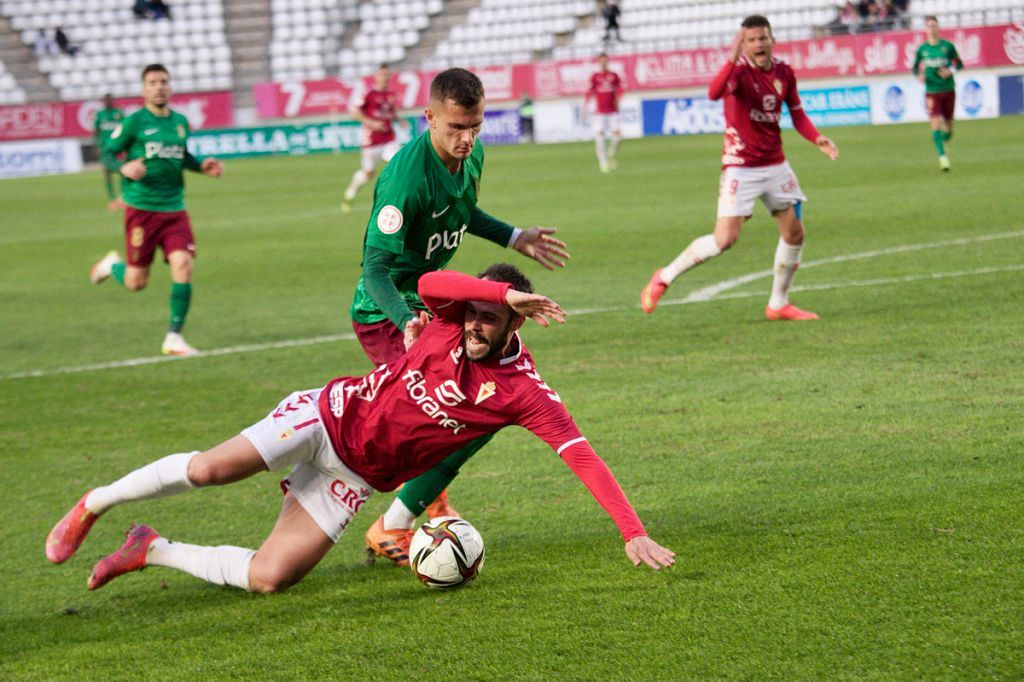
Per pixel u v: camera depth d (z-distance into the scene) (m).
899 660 7.20
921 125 62.00
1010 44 63.97
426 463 8.84
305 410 8.80
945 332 16.62
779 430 12.52
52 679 7.87
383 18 86.06
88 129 79.94
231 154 80.25
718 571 8.80
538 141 77.56
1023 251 22.73
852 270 22.39
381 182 9.52
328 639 8.20
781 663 7.27
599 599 8.48
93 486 12.40
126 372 18.16
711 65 72.75
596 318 19.86
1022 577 8.23
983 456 11.05
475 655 7.73
